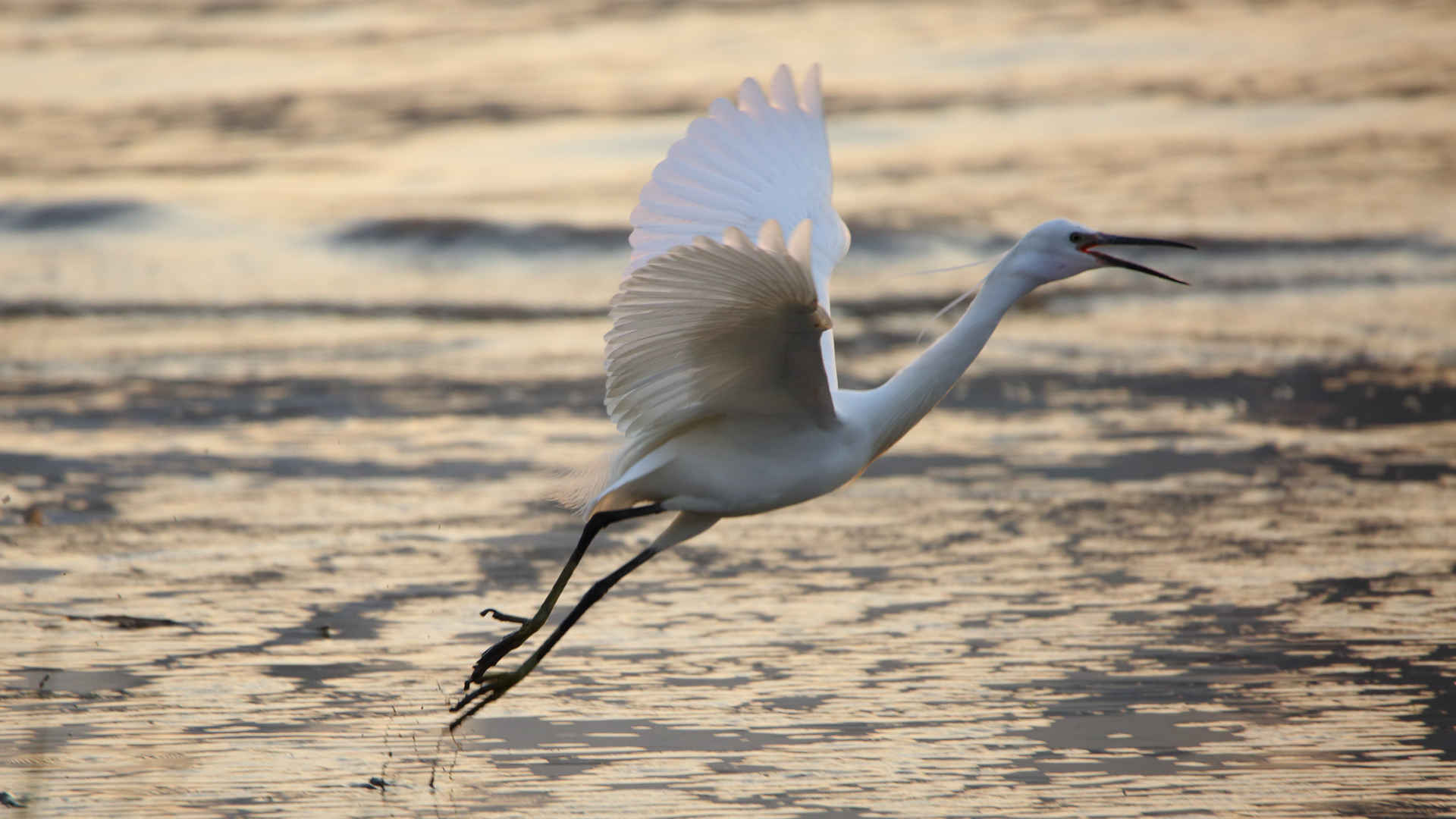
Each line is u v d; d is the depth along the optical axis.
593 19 37.38
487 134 29.22
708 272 5.96
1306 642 9.62
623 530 12.21
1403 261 21.92
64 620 9.93
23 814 7.25
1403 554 11.35
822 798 7.54
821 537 12.02
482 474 13.69
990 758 7.98
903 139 28.44
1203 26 36.03
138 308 20.36
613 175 26.59
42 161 27.72
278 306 20.50
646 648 9.67
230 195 25.78
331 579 10.91
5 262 22.53
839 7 37.91
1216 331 19.12
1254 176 25.94
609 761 7.97
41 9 39.53
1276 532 11.94
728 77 32.31
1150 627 9.94
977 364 17.92
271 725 8.38
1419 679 9.00
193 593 10.54
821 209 7.52
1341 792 7.57
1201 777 7.74
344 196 25.64
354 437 14.88
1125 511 12.56
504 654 7.38
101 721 8.37
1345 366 17.42
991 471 13.81
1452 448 14.31
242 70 34.34
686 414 6.87
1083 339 18.95
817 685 9.02
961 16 37.09
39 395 16.27
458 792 7.59
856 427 7.18
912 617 10.19
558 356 18.12
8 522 12.09
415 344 18.69
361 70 34.06
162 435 14.88
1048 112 29.95
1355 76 31.95
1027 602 10.45
